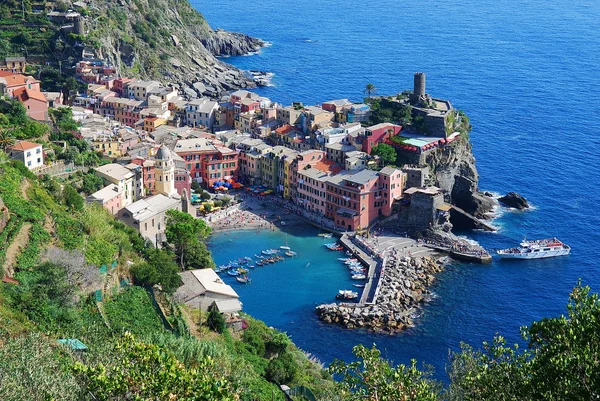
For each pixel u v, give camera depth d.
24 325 150.75
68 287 171.25
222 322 199.88
